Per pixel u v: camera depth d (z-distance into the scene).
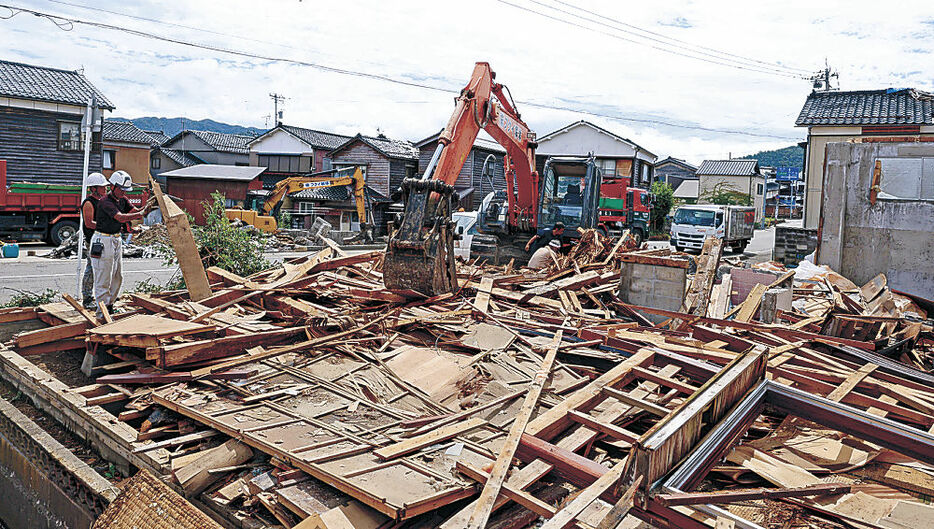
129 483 3.66
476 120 8.76
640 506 2.37
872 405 4.45
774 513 3.08
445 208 6.94
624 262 8.06
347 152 34.44
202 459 3.63
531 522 3.14
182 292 7.25
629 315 7.45
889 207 10.33
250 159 38.19
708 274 7.57
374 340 5.61
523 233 12.91
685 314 6.59
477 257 12.91
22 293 9.56
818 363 5.31
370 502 3.01
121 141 31.78
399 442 3.62
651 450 2.32
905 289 10.27
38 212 19.95
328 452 3.48
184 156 39.88
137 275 13.88
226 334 5.62
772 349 5.53
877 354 5.80
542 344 5.43
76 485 4.14
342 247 25.69
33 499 4.67
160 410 4.43
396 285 6.95
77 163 22.83
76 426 4.78
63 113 22.22
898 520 2.92
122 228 6.89
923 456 2.92
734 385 3.12
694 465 2.59
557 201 14.10
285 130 37.22
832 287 9.22
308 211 29.80
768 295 7.06
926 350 6.77
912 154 10.06
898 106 19.48
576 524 2.66
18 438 4.88
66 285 12.37
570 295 7.56
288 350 5.24
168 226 6.67
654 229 39.66
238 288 6.96
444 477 3.22
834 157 10.66
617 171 37.06
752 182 53.97
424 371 4.89
